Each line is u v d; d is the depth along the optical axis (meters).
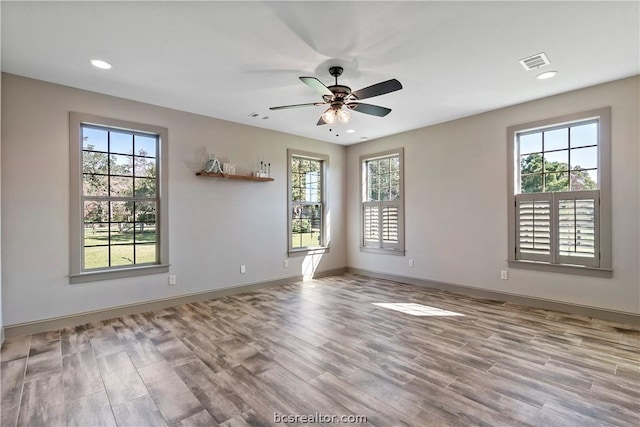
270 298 4.50
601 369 2.42
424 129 5.12
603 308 3.49
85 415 1.92
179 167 4.22
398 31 2.42
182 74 3.15
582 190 3.63
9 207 3.10
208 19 2.26
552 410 1.94
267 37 2.50
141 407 1.99
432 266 5.04
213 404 2.02
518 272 4.14
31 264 3.21
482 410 1.94
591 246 3.57
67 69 3.03
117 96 3.71
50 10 2.13
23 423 1.85
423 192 5.14
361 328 3.30
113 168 3.79
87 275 3.52
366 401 2.04
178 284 4.20
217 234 4.57
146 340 3.02
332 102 3.02
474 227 4.54
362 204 6.14
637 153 3.27
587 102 3.54
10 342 2.97
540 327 3.29
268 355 2.70
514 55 2.80
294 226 5.64
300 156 5.64
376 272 5.88
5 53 2.72
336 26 2.35
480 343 2.91
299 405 2.00
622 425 1.80
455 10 2.17
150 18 2.24
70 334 3.18
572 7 2.14
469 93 3.69
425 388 2.19
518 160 4.16
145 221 4.02
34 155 3.23
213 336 3.11
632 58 2.87
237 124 4.79
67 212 3.41
